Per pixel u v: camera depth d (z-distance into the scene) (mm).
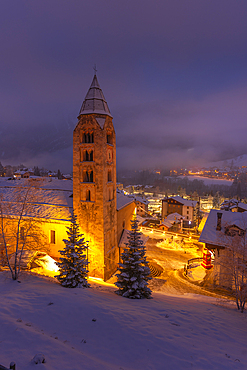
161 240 58969
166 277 36000
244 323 16578
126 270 22875
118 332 11922
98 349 10016
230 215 36938
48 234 36500
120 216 41938
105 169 34219
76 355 8773
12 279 21781
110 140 37156
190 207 106250
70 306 15008
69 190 44344
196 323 14711
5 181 50781
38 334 10055
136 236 23500
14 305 14062
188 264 40562
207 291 30922
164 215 111938
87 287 24141
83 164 34094
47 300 15766
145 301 19891
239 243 23828
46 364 7363
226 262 24656
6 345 8523
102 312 14602
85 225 34344
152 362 9211
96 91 35312
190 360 9500
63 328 11859
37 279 23297
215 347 11172
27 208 25234
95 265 34094
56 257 36281
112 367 8383
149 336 11648
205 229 34531
